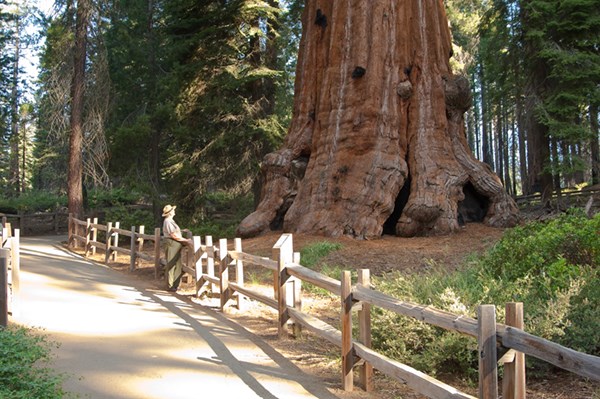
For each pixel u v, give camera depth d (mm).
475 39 40719
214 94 23859
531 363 5602
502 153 48656
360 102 15672
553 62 24734
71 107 21562
